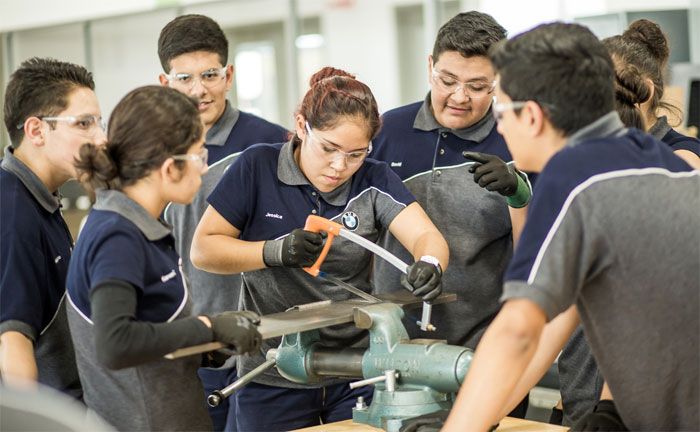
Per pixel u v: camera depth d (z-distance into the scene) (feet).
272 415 7.67
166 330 5.38
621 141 5.08
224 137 9.35
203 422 6.09
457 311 8.09
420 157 8.20
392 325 6.40
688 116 12.25
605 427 5.60
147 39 21.65
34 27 23.73
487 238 8.00
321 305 6.79
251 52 22.85
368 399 7.63
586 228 4.86
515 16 16.85
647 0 14.87
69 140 6.66
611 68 5.13
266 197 7.32
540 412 10.77
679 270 4.94
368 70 21.31
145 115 5.67
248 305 7.63
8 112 6.74
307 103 6.86
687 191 5.01
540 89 5.01
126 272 5.39
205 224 7.32
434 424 5.84
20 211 6.47
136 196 5.81
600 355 5.29
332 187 7.20
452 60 7.59
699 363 5.10
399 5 20.52
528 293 4.88
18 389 4.05
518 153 5.26
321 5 21.74
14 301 6.33
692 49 13.37
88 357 5.87
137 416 5.84
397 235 7.40
